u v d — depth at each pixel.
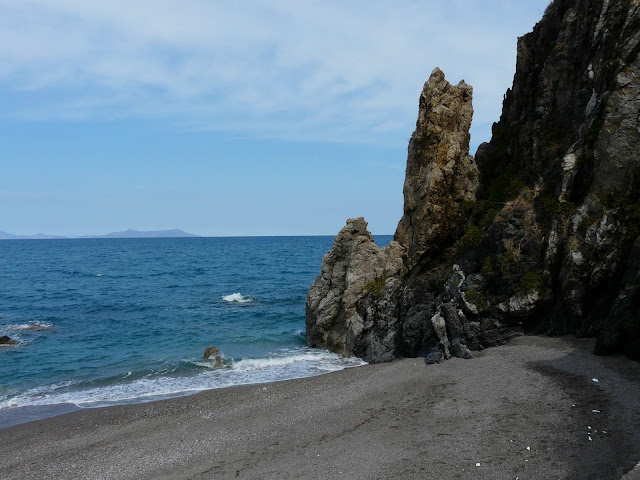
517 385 19.27
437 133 31.31
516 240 25.25
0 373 30.59
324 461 15.70
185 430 19.72
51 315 51.91
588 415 15.82
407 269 31.81
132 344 38.19
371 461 15.23
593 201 22.89
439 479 13.59
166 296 65.88
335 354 32.66
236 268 113.06
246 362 31.17
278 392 23.62
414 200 32.22
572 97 28.02
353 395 21.66
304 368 29.23
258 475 15.27
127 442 18.98
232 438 18.50
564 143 26.86
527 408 17.19
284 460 16.16
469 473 13.69
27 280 88.31
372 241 33.69
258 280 86.19
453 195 31.31
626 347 19.61
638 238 20.06
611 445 13.80
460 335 25.19
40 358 34.16
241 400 22.94
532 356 21.80
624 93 22.78
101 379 28.92
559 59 29.12
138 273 100.75
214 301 60.81
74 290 73.31
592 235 21.95
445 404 18.88
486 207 29.48
